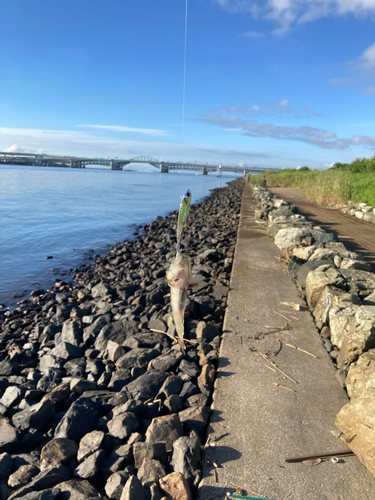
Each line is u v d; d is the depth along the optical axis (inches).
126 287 299.4
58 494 89.5
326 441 105.4
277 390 130.5
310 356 154.7
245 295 226.2
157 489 87.4
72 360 174.7
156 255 469.4
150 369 154.8
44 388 153.6
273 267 288.7
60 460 102.5
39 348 217.5
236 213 770.2
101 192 1850.4
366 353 133.3
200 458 100.3
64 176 3821.4
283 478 92.5
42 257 511.5
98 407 127.8
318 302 200.2
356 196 715.4
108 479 93.9
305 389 131.3
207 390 132.1
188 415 116.6
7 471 102.7
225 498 87.0
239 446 103.3
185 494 85.9
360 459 97.3
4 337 244.4
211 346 166.4
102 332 195.3
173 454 100.4
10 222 794.2
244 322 187.2
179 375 147.2
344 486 90.3
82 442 108.8
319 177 968.9
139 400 126.6
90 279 406.3
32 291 355.6
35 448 116.7
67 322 235.5
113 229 775.7
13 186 1975.9
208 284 247.4
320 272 209.9
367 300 179.8
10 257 501.7
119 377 150.1
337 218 599.5
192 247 471.2
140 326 199.2
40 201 1270.9
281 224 421.4
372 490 89.4
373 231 476.1
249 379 137.1
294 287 241.6
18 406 138.2
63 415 129.4
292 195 1100.5
